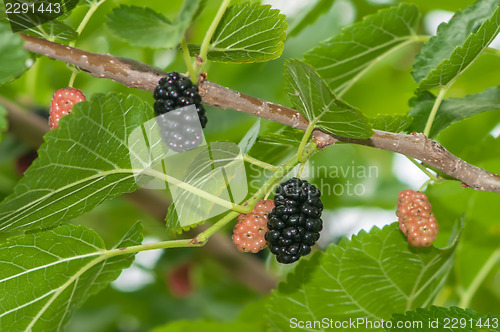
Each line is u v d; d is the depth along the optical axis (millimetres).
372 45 512
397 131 452
